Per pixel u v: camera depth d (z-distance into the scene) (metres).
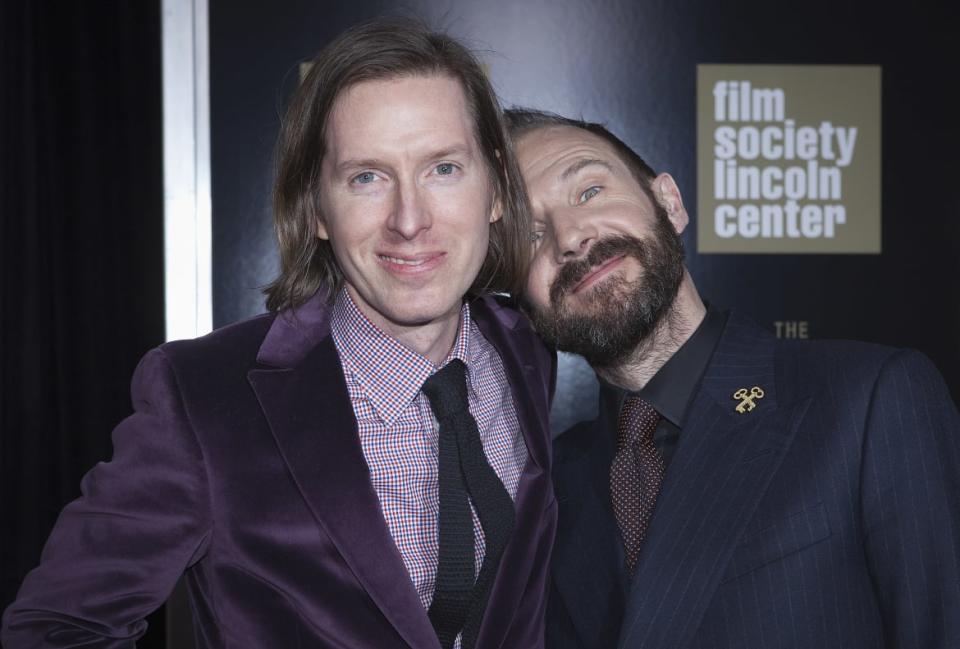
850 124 1.99
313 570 1.19
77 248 3.62
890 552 1.26
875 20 1.99
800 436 1.33
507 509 1.29
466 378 1.35
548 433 1.43
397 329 1.28
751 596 1.29
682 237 1.97
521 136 1.54
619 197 1.44
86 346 3.64
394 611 1.16
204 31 1.82
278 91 1.85
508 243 1.41
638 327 1.39
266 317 1.35
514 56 1.93
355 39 1.22
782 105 1.98
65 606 1.15
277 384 1.23
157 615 3.27
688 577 1.30
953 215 2.01
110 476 1.19
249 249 1.85
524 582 1.30
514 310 1.57
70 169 3.62
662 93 1.96
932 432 1.29
